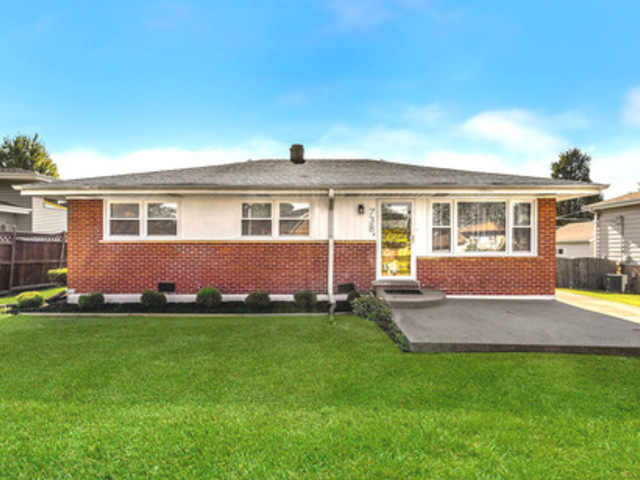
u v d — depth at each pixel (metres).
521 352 5.06
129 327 6.52
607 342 5.17
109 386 3.81
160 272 9.05
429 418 3.12
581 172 40.19
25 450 2.63
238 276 9.11
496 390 3.74
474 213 9.12
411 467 2.45
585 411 3.29
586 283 14.77
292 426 2.97
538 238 9.01
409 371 4.27
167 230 9.12
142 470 2.42
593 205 16.45
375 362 4.58
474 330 5.85
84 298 8.29
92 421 3.06
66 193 8.45
